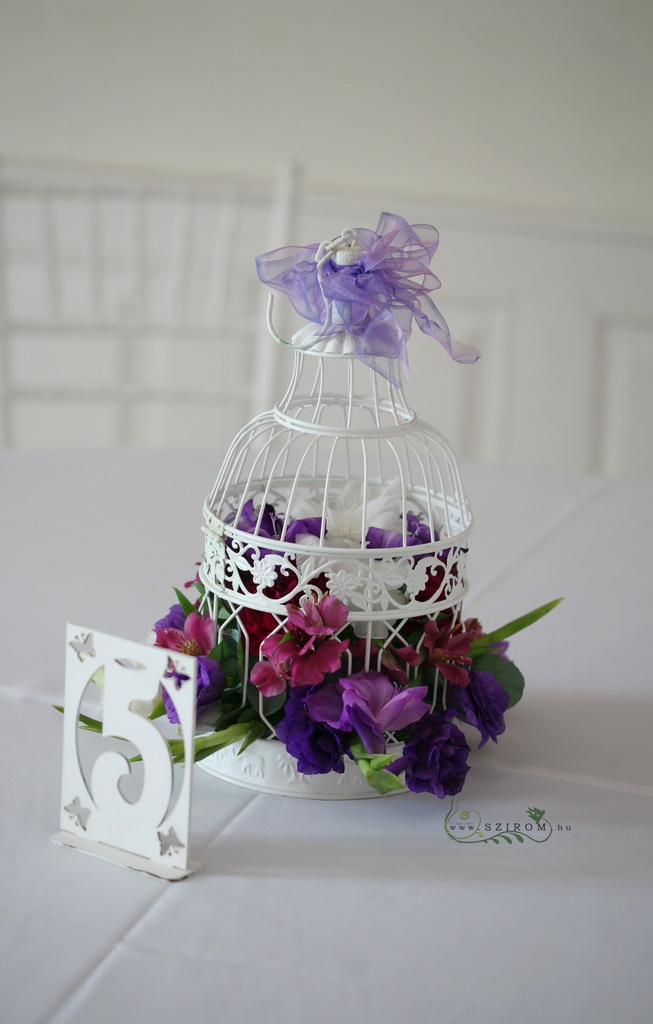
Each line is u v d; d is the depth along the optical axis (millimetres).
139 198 2094
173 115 2850
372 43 2814
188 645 1064
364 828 1045
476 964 926
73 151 2859
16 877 978
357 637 1068
